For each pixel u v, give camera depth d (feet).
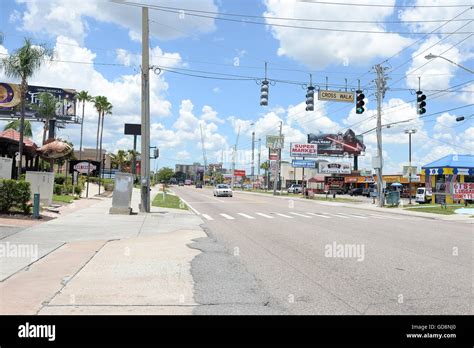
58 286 24.88
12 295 22.82
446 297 23.34
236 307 21.30
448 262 33.91
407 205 134.51
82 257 34.06
